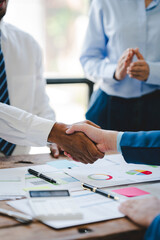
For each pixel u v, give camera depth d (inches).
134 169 42.3
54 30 97.5
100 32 71.5
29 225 25.7
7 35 59.7
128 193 33.0
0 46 56.6
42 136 45.1
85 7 101.2
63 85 101.6
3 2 52.1
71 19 99.6
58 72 101.0
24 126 45.1
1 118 45.3
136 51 62.7
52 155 50.1
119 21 67.5
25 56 60.9
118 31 67.6
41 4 93.7
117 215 27.5
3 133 46.6
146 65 63.0
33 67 61.7
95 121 72.0
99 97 72.5
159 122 68.1
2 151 54.2
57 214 26.4
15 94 59.6
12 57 59.5
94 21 71.7
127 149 39.2
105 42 73.3
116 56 69.9
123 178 38.2
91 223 26.2
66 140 43.7
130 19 67.1
